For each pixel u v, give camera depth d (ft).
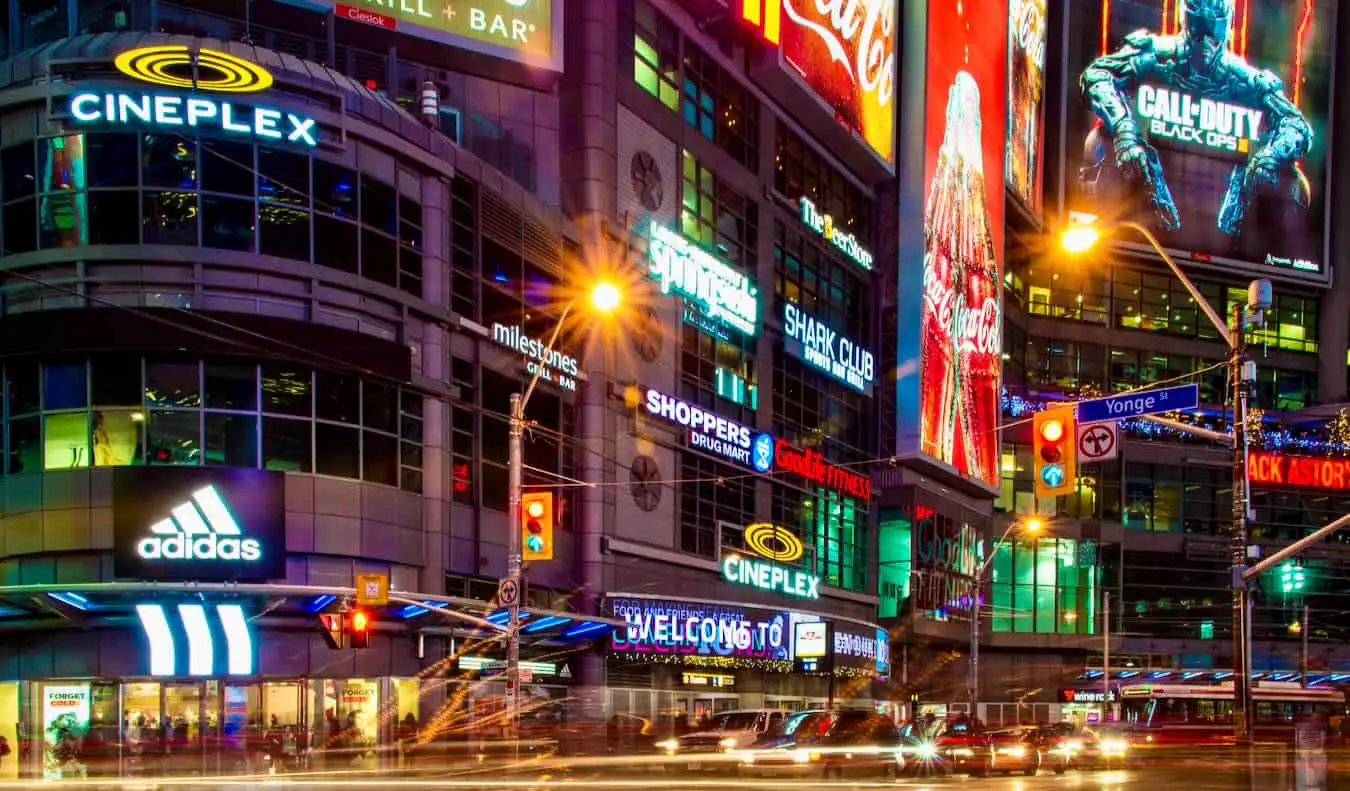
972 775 108.99
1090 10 320.29
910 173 233.76
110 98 110.83
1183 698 208.54
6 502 110.83
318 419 116.37
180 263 111.34
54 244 111.04
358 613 96.89
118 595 105.81
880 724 104.32
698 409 168.76
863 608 218.18
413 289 127.85
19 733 110.01
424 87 135.74
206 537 108.27
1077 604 296.71
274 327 111.65
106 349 108.37
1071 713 277.03
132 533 106.83
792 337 197.16
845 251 219.82
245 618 111.75
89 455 109.50
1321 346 341.41
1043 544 295.89
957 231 249.34
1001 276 274.57
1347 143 346.95
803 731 103.81
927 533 232.73
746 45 188.65
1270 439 324.60
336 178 119.96
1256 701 210.38
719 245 181.98
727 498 177.27
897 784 88.63
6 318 108.88
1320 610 322.14
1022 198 291.38
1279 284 336.29
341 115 119.44
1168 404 80.33
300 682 115.34
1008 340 299.79
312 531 114.32
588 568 148.05
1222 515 315.78
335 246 118.93
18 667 112.06
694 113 177.47
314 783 81.76
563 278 150.92
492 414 133.80
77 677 109.81
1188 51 327.47
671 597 155.84
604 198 154.51
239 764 108.47
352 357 116.16
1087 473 304.71
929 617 230.48
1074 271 318.65
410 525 123.95
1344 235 343.26
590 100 154.71
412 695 125.18
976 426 256.32
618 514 153.28
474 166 136.77
